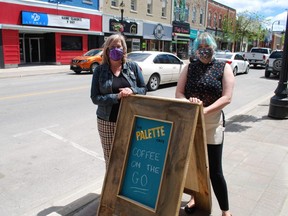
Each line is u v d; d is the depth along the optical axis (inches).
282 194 144.3
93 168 181.3
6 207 139.0
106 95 119.0
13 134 239.5
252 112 319.9
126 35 1098.1
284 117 284.8
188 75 115.6
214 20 1739.7
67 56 943.7
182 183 91.9
